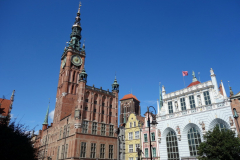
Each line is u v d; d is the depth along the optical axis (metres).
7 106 70.81
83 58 92.56
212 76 53.19
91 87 68.50
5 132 26.08
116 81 78.00
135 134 68.12
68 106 79.56
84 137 59.62
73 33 98.06
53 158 70.75
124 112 132.75
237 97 46.56
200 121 51.28
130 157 66.25
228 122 46.31
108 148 64.38
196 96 54.91
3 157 24.47
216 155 36.56
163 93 63.56
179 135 54.12
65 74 84.75
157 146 59.00
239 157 35.44
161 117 60.81
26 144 28.42
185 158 50.88
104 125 66.94
